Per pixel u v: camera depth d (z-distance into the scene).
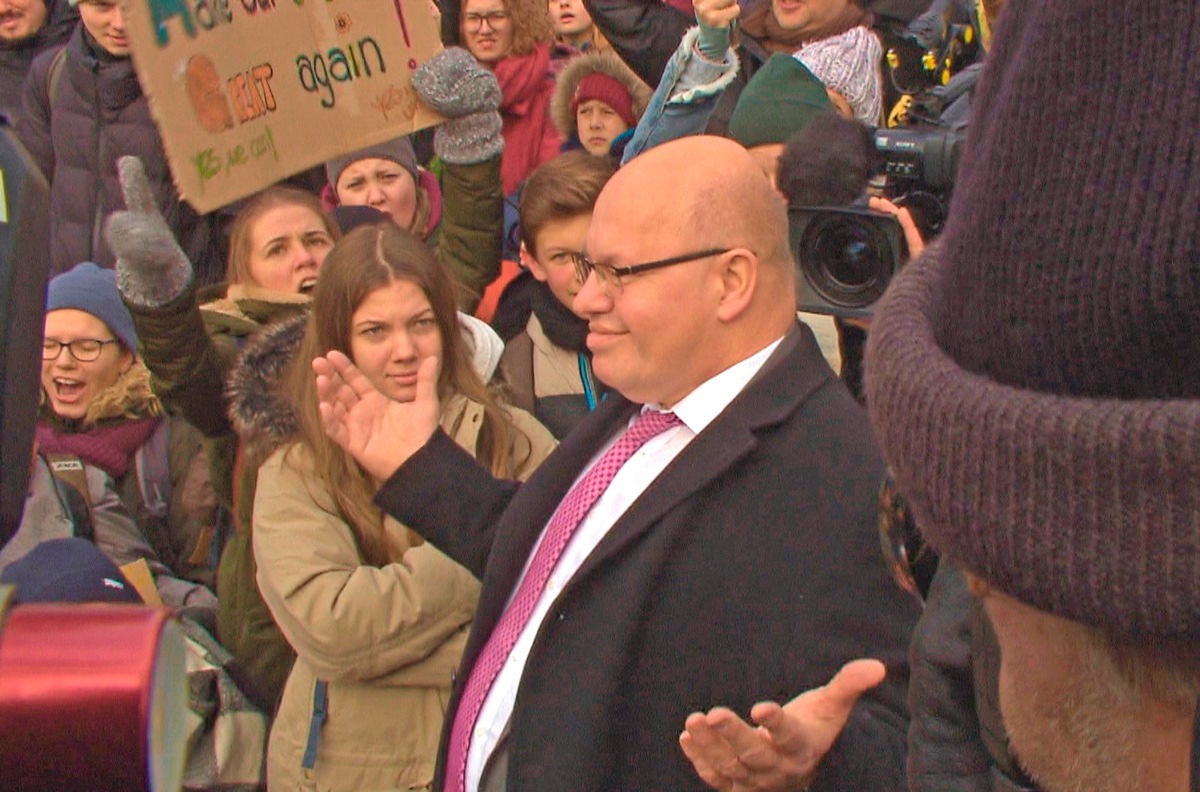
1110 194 0.65
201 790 2.50
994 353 0.71
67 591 1.66
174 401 3.12
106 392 3.51
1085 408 0.66
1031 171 0.68
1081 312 0.67
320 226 3.40
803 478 1.79
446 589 2.45
